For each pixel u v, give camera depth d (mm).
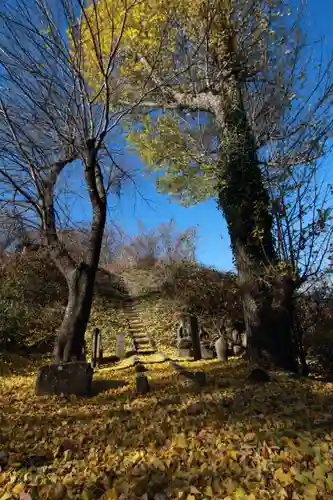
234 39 8047
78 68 6270
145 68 7883
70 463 3035
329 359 7520
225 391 4945
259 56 8086
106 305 16719
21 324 11031
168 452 3084
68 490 2607
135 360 9453
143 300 17391
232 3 7742
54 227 7309
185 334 11133
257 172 7465
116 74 7273
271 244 7121
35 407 4867
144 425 3807
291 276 6312
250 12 7762
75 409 4734
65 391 5605
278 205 6535
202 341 10828
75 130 6891
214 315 12273
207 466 2801
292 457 2857
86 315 6637
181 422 3715
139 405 4656
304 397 4617
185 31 8148
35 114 6930
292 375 6055
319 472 2645
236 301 11992
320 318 7645
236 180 7570
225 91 8164
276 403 4301
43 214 7215
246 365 6785
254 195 7332
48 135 7270
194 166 9727
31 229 7715
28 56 6273
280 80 7477
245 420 3652
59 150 7641
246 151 7562
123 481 2666
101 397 5438
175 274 17312
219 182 7914
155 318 14609
